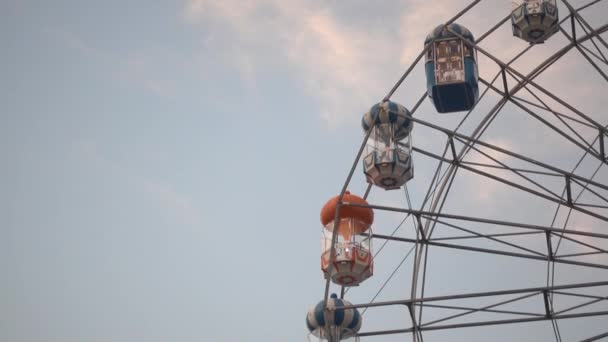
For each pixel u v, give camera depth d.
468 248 38.75
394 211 38.00
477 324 36.03
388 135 40.84
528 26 41.72
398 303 36.44
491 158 39.12
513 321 35.62
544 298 34.94
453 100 41.53
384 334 37.34
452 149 39.50
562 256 37.56
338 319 37.34
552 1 41.84
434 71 41.22
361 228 39.81
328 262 39.28
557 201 37.44
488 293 34.97
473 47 39.59
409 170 40.50
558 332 35.84
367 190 41.56
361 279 39.62
